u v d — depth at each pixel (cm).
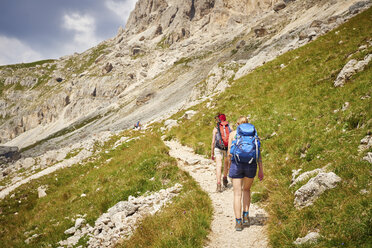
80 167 1941
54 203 1314
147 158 1203
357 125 791
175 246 504
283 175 790
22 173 3059
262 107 1470
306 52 2138
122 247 628
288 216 543
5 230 1230
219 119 887
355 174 529
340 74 1262
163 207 728
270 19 18362
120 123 14238
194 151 1380
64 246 795
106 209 929
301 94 1384
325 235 421
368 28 1942
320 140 833
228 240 540
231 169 582
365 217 399
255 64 3512
